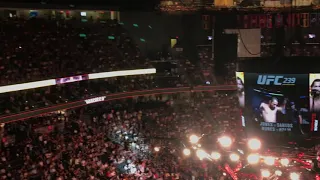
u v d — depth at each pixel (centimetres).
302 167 1503
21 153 2656
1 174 2308
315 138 1414
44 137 2908
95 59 3969
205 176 2558
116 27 4606
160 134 3581
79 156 2777
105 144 3077
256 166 1683
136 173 2731
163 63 4603
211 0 2089
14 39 3681
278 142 1463
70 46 3984
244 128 1538
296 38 4531
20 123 3042
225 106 4338
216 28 4094
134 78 4262
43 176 2442
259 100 1477
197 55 4697
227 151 1552
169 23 4831
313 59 1380
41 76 3328
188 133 3688
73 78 3538
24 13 4316
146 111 4034
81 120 3450
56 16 4509
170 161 2959
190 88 4344
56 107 3189
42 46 3778
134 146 3250
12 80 3091
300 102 1407
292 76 1402
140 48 4791
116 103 4134
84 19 4575
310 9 1880
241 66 1516
